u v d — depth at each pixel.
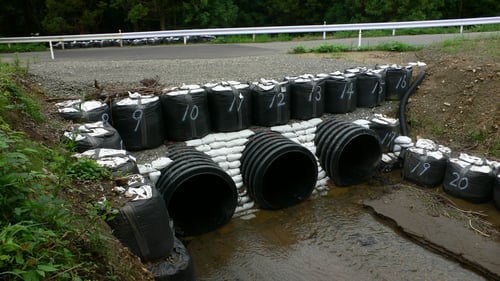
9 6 21.61
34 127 4.75
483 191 6.05
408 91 8.61
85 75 8.23
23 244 1.87
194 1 21.77
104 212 3.33
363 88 8.05
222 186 5.71
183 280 3.78
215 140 6.23
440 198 6.33
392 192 6.60
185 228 5.52
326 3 27.16
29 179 2.50
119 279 2.50
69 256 2.19
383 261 4.90
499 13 25.50
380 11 23.50
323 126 7.19
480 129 7.42
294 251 5.17
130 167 4.35
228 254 5.14
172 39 17.83
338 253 5.10
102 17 23.22
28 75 7.23
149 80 7.43
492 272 4.52
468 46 11.03
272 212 6.17
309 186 6.43
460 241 5.14
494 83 7.92
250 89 6.71
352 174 7.11
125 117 5.68
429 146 7.04
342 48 12.59
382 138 7.43
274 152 5.83
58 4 20.77
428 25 15.13
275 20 27.98
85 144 4.80
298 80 7.19
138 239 3.55
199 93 6.07
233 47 15.15
